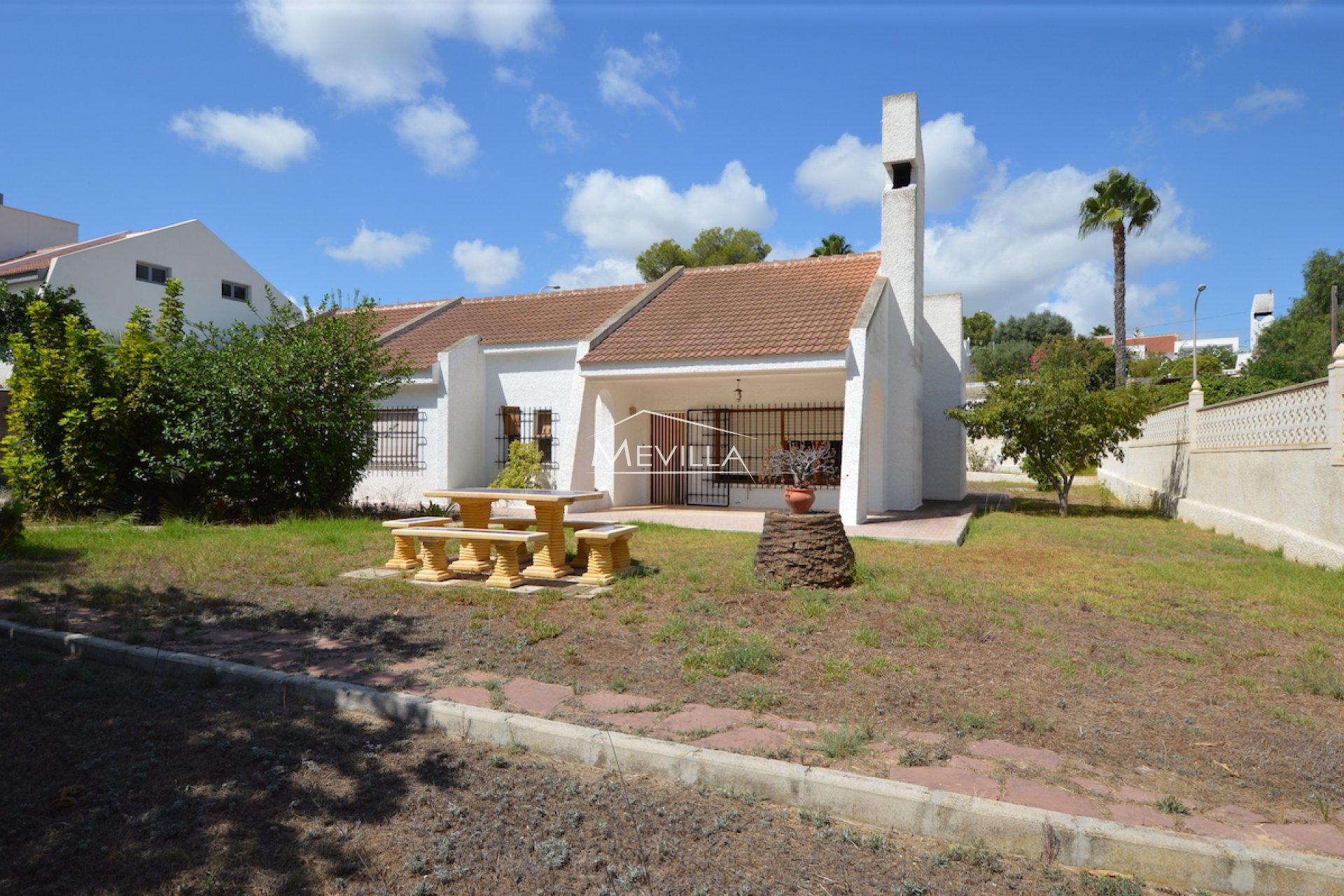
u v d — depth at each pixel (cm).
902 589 704
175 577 768
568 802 333
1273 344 4066
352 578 779
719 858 292
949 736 388
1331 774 350
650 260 4106
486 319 1888
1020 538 1148
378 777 353
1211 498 1300
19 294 1975
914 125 1560
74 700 442
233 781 345
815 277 1695
